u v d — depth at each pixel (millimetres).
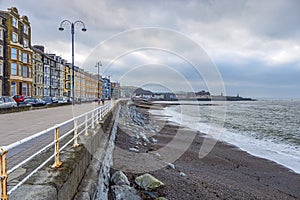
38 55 50938
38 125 10930
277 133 24453
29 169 3982
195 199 7379
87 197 4418
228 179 10047
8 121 12594
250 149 16719
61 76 63344
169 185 8047
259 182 10117
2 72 34469
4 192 2557
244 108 71875
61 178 3559
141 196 7035
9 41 35688
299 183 10234
